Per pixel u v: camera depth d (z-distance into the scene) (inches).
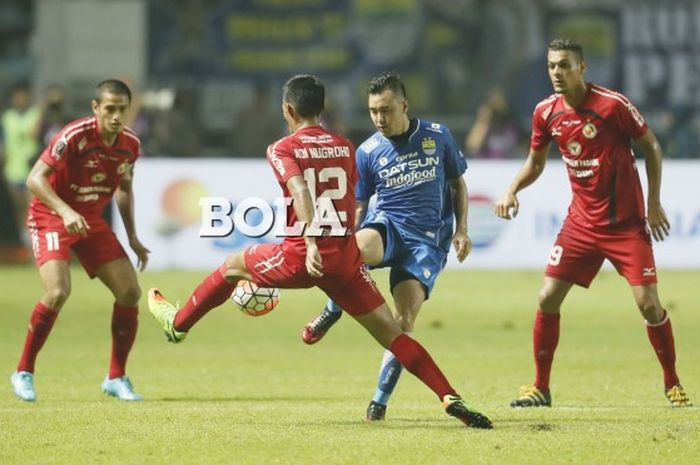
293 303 2723.9
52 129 3449.8
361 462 1061.8
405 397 1508.4
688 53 4013.3
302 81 1214.3
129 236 1546.5
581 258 1435.8
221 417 1321.4
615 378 1675.7
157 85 3944.4
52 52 4020.7
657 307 1421.0
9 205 3592.5
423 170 1354.6
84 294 2819.9
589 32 3993.6
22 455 1101.1
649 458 1082.1
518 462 1063.0
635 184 1422.2
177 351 1975.9
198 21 3924.7
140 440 1170.0
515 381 1647.4
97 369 1755.7
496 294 2805.1
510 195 1486.2
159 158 3400.6
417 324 2303.2
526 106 3978.8
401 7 3934.5
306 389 1574.8
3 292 2819.9
